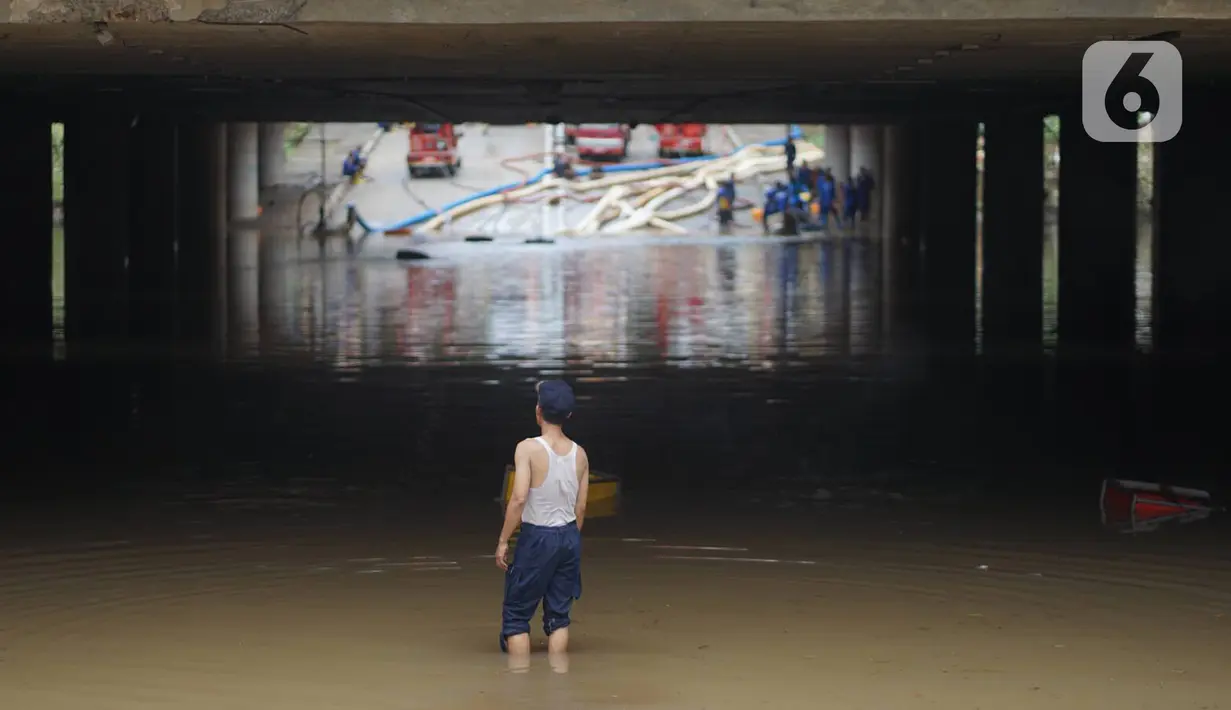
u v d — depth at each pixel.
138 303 56.47
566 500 15.17
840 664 15.10
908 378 37.44
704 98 51.47
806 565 19.42
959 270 74.31
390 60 31.52
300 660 15.14
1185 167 50.75
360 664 15.02
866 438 29.08
